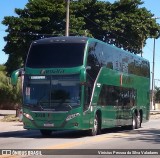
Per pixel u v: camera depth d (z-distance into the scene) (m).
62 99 18.25
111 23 40.09
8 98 55.66
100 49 20.27
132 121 25.72
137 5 42.50
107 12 40.12
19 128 25.55
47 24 36.25
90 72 18.92
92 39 19.38
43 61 18.81
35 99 18.59
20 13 36.78
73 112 18.11
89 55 18.86
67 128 18.16
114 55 22.28
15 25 35.69
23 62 36.88
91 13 40.22
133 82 25.77
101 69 20.22
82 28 39.31
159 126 29.62
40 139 18.08
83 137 19.14
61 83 18.39
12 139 18.08
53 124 18.25
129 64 25.00
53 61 18.66
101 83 20.20
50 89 18.45
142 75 27.89
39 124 18.42
